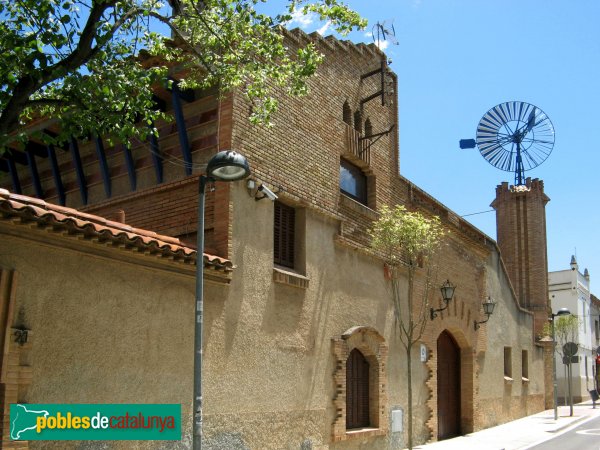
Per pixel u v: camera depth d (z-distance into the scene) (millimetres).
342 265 14453
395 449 15727
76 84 8172
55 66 8039
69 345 8289
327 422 13242
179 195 11977
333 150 14641
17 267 7812
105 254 8820
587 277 54594
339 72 15320
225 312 10906
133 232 9398
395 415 15867
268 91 12438
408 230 13500
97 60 8773
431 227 14742
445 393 20188
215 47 10375
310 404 12781
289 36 13547
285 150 12977
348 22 9633
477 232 23016
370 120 16484
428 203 19344
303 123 13664
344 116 15602
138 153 12914
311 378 12914
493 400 23250
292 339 12492
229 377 10805
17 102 7914
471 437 19844
